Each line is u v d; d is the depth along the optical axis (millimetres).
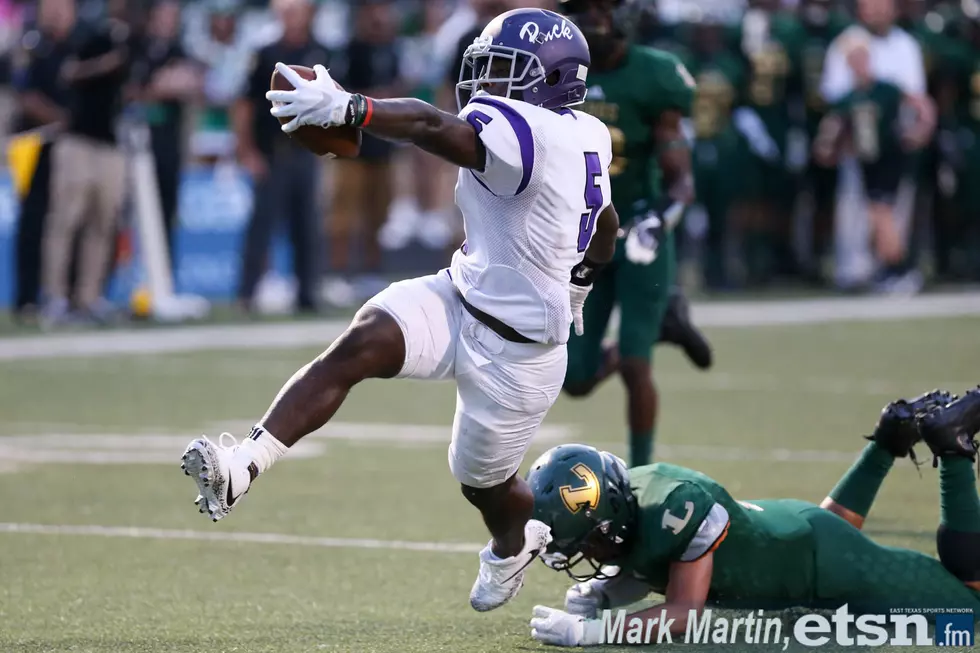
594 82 23281
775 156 60031
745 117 59562
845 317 52812
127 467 27047
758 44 59438
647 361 23141
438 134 14312
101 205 49312
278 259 58688
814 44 59125
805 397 35094
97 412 33406
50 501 24141
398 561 20078
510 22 15328
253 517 22922
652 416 23109
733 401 34656
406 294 15148
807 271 63406
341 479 25984
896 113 58156
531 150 14641
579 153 15086
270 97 13906
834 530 16469
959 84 61406
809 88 59469
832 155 59094
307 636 16391
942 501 16719
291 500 24188
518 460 15648
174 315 52312
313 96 13758
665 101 23281
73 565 19859
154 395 35844
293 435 14742
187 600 18047
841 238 62531
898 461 26578
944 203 63000
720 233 60688
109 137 48719
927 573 16500
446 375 15266
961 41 61312
